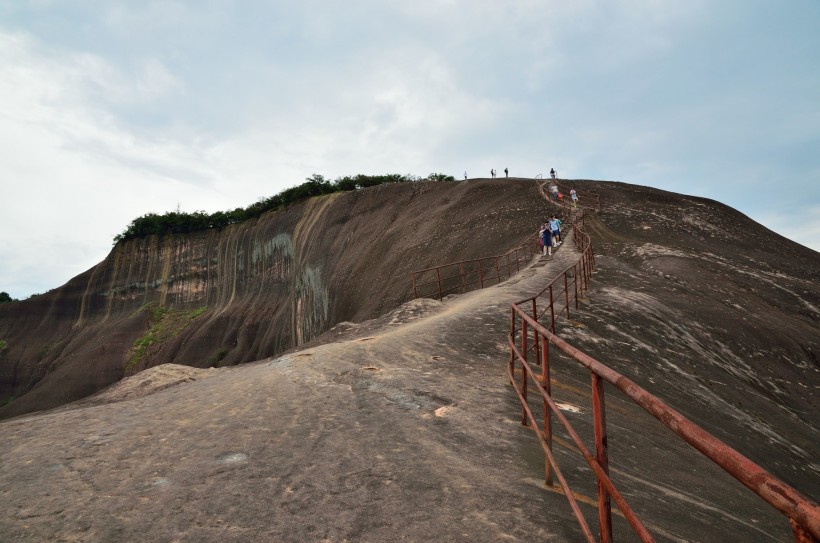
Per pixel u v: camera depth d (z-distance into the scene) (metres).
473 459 4.39
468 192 49.72
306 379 7.32
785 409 11.43
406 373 7.65
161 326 73.31
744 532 4.12
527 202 41.69
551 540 3.01
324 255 59.56
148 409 6.21
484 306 13.30
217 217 82.81
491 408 6.03
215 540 3.02
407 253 40.78
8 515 3.40
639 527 1.72
